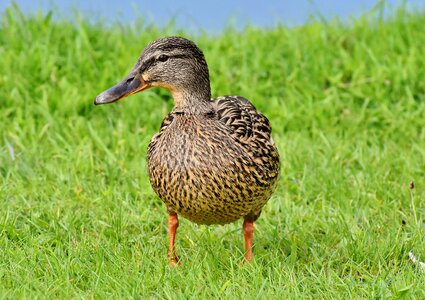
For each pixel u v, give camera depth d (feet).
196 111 31.37
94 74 48.96
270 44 53.11
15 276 30.48
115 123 45.55
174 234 32.48
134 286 29.55
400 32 53.26
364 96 47.26
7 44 51.55
